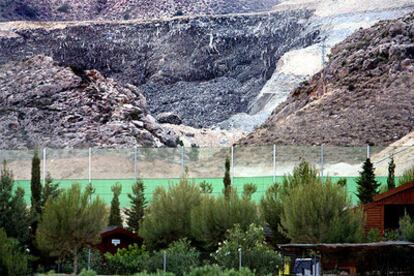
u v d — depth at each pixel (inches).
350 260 3880.4
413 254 3890.3
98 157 6845.5
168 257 4065.0
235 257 3991.1
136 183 5221.5
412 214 4475.9
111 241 4517.7
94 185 6112.2
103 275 4072.3
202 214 4419.3
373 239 4205.2
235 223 4372.5
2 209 4291.3
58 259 4284.0
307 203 4175.7
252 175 6781.5
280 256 4001.0
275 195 4534.9
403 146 6653.5
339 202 4190.5
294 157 6815.9
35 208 4453.7
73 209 4197.8
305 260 3853.3
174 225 4517.7
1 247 3954.2
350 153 6707.7
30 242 4357.8
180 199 4547.2
